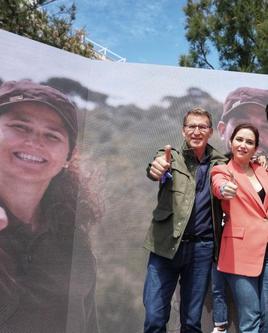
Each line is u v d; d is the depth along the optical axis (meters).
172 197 2.23
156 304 2.19
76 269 2.72
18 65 2.53
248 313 2.22
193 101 3.00
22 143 2.54
